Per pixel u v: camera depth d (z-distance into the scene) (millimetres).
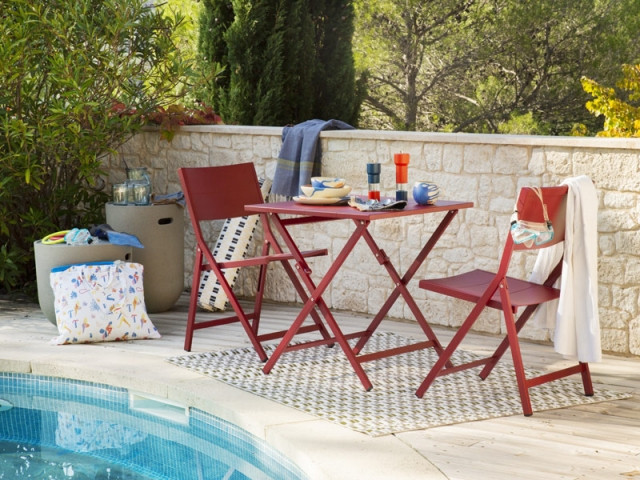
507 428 3715
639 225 4707
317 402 4051
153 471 3672
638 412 3920
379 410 3938
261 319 5734
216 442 4074
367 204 4180
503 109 13906
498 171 5188
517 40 13555
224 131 6309
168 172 6652
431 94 14281
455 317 5438
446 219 4523
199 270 4910
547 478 3174
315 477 3289
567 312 3967
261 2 7898
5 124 5766
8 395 4770
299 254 4426
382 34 14156
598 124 13445
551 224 3832
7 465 3736
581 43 13344
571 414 3898
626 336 4812
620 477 3182
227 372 4527
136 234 5738
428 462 3324
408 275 4609
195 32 12148
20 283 6641
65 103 6203
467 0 13812
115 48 6000
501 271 3865
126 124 6148
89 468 3705
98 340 5145
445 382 4379
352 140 5750
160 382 4355
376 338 5215
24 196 6441
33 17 6027
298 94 8438
